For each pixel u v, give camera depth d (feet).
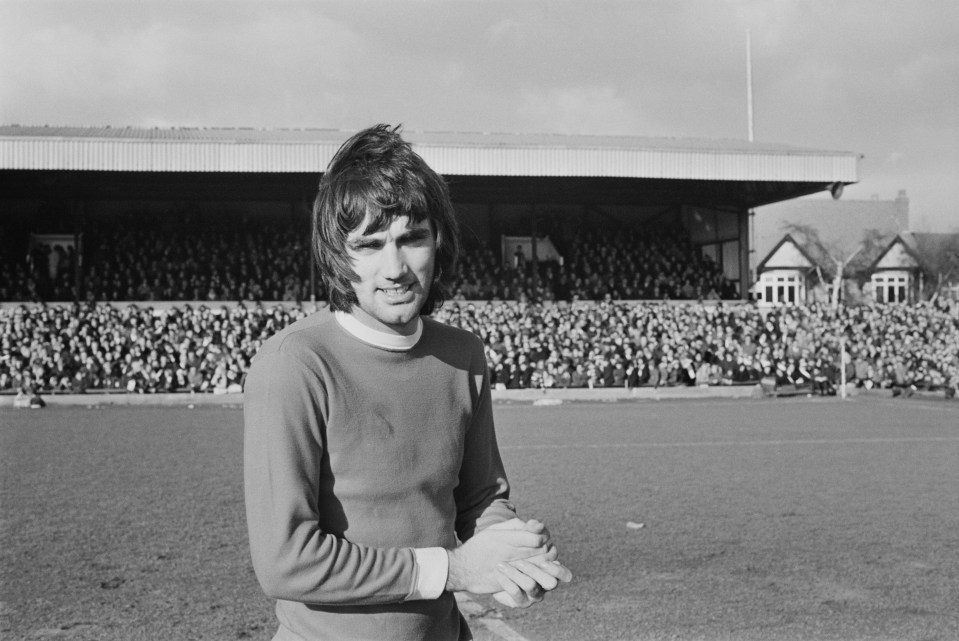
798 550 29.91
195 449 57.62
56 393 99.91
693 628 21.68
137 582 25.62
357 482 7.79
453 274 8.46
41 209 134.10
